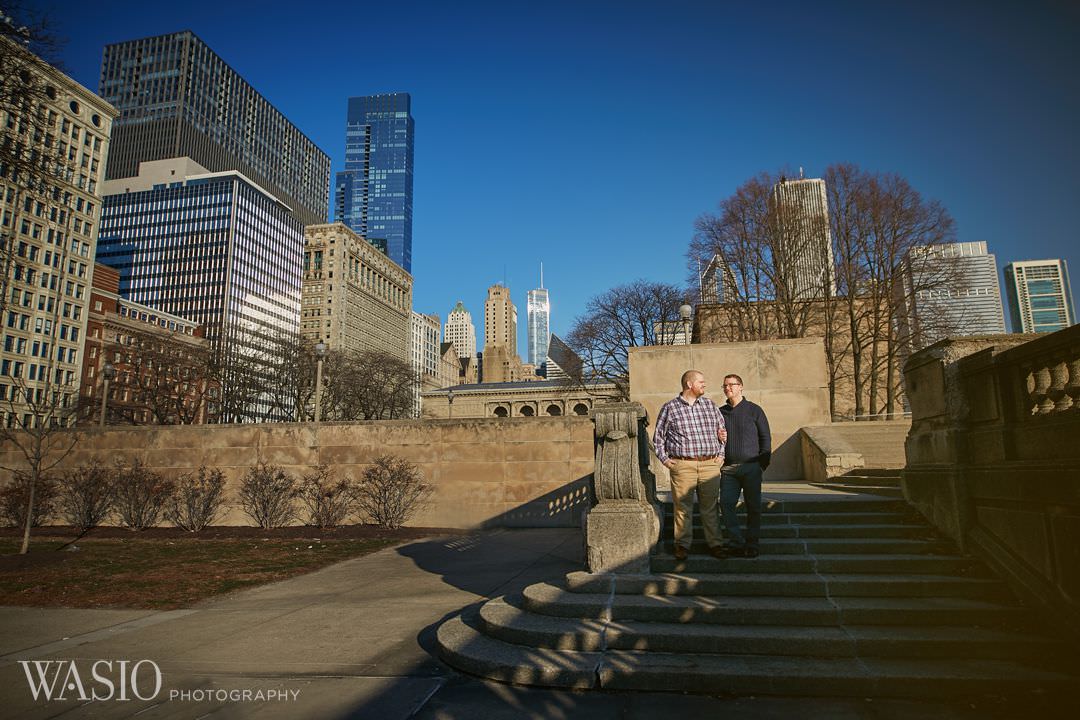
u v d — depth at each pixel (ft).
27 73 44.57
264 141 651.25
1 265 56.24
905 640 14.19
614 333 134.62
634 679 13.69
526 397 315.17
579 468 43.75
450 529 43.80
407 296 586.04
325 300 457.68
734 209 111.65
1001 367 16.96
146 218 394.32
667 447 19.60
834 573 17.89
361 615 21.76
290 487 46.62
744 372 42.91
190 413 168.55
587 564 19.16
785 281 105.09
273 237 425.28
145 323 266.16
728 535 19.01
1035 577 15.11
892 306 100.58
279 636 19.26
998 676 12.77
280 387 177.99
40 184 52.75
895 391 102.22
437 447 45.60
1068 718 11.50
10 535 45.39
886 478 26.76
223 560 34.37
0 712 13.47
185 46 535.60
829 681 13.11
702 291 117.19
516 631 15.99
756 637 14.65
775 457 41.50
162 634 19.83
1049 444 14.88
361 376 187.32
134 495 47.06
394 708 13.10
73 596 25.84
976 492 17.81
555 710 12.70
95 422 126.31
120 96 532.73
